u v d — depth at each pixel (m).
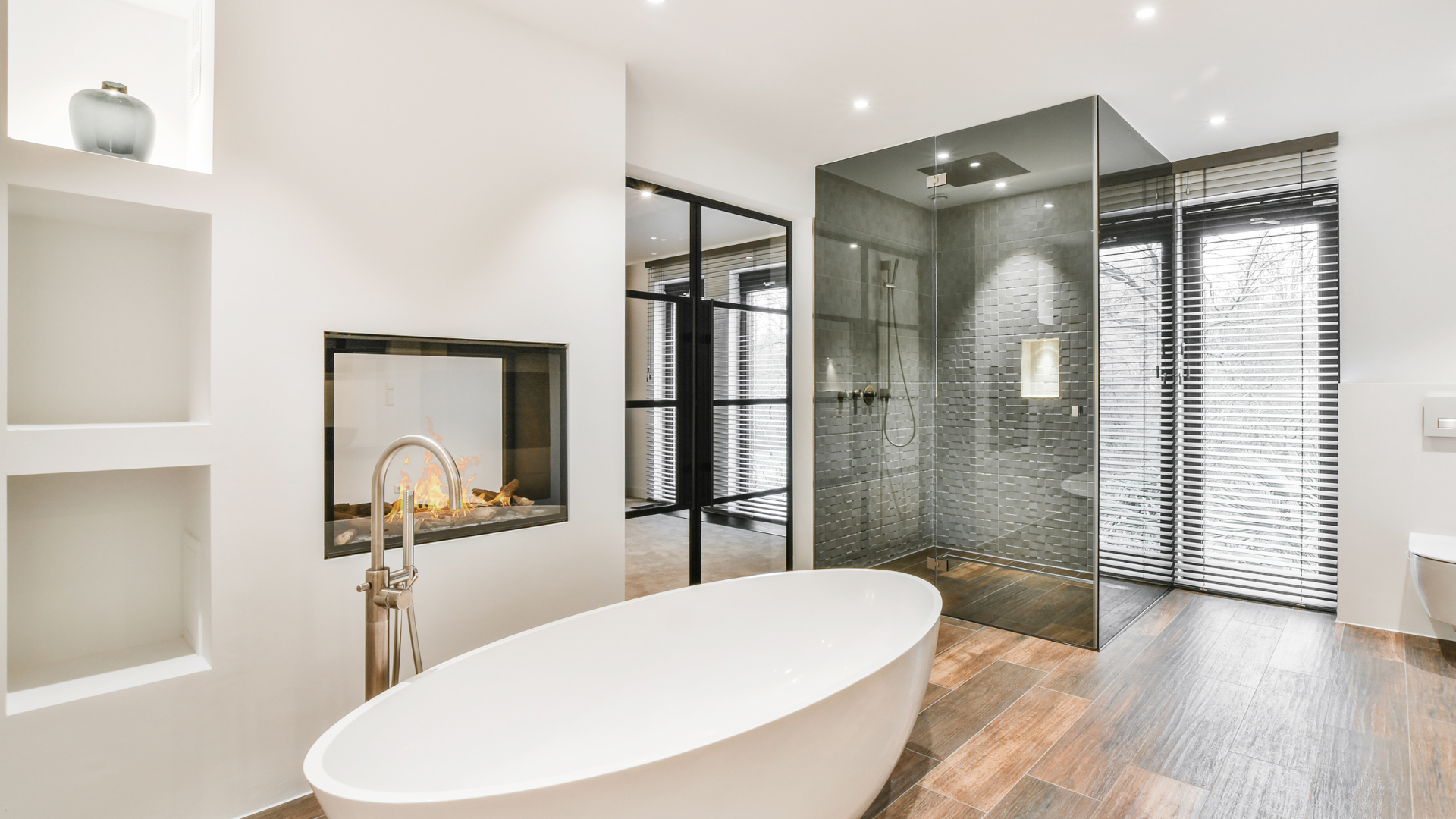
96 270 1.93
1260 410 3.81
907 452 3.75
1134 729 2.40
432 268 2.29
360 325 2.13
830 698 1.59
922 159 3.70
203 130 1.92
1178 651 3.11
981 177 3.47
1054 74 2.92
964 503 3.55
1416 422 3.25
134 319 1.99
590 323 2.75
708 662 2.44
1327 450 3.63
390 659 2.00
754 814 1.51
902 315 3.77
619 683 2.23
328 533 2.09
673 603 2.41
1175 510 4.01
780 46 2.70
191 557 2.02
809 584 2.68
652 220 3.48
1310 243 3.66
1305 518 3.69
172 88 2.07
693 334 3.71
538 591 2.60
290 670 2.02
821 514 4.16
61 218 1.86
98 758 1.71
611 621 2.26
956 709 2.56
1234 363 3.88
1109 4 2.37
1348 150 3.55
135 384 1.99
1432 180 3.38
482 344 2.43
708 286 3.78
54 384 1.87
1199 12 2.41
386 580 1.83
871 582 2.68
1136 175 3.49
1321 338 3.64
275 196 1.96
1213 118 3.36
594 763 2.04
